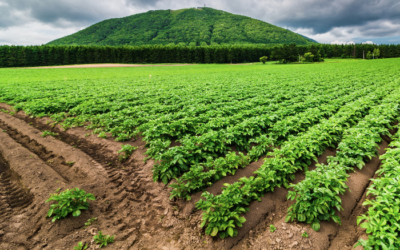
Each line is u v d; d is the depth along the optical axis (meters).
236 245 4.73
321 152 8.10
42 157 9.33
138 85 30.84
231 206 5.23
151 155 8.41
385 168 6.40
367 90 18.70
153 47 123.94
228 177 7.15
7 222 5.22
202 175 6.53
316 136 8.52
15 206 5.89
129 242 4.93
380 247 4.24
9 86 29.53
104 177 7.53
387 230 4.37
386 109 11.80
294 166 6.98
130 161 8.80
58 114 15.26
